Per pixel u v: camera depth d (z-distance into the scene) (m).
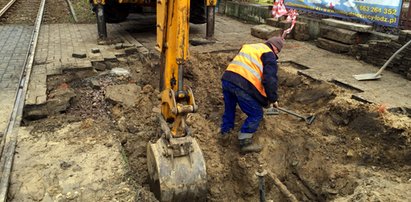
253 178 3.96
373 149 4.09
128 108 5.29
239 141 4.36
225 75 4.22
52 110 5.18
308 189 3.99
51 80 6.21
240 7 12.24
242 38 9.12
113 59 7.39
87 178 3.75
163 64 3.75
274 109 5.18
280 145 4.51
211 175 4.07
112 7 9.12
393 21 7.00
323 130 4.64
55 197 3.45
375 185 3.52
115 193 3.52
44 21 11.93
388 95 5.08
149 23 11.01
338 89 5.30
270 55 4.08
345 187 3.70
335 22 8.00
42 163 3.97
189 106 3.31
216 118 5.20
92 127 4.82
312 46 8.34
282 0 9.88
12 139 4.36
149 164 3.54
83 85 6.19
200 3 9.27
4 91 5.74
